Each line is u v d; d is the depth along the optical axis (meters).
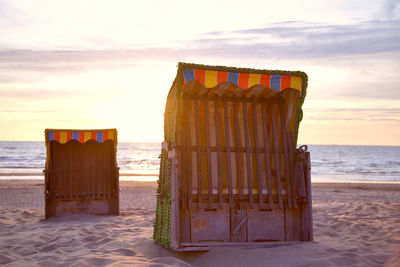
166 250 6.11
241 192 6.23
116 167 11.09
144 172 43.81
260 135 6.61
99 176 11.05
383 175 44.03
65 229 8.51
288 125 6.66
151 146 168.12
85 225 9.18
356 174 45.62
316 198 17.56
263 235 6.32
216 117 6.35
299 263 5.18
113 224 9.28
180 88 5.81
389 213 10.58
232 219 6.21
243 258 5.43
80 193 10.86
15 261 5.57
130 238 7.27
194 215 6.07
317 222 9.08
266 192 6.38
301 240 6.48
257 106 6.67
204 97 6.40
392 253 5.78
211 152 6.32
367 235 7.44
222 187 6.18
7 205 14.41
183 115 6.29
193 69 5.87
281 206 6.33
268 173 6.39
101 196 11.00
